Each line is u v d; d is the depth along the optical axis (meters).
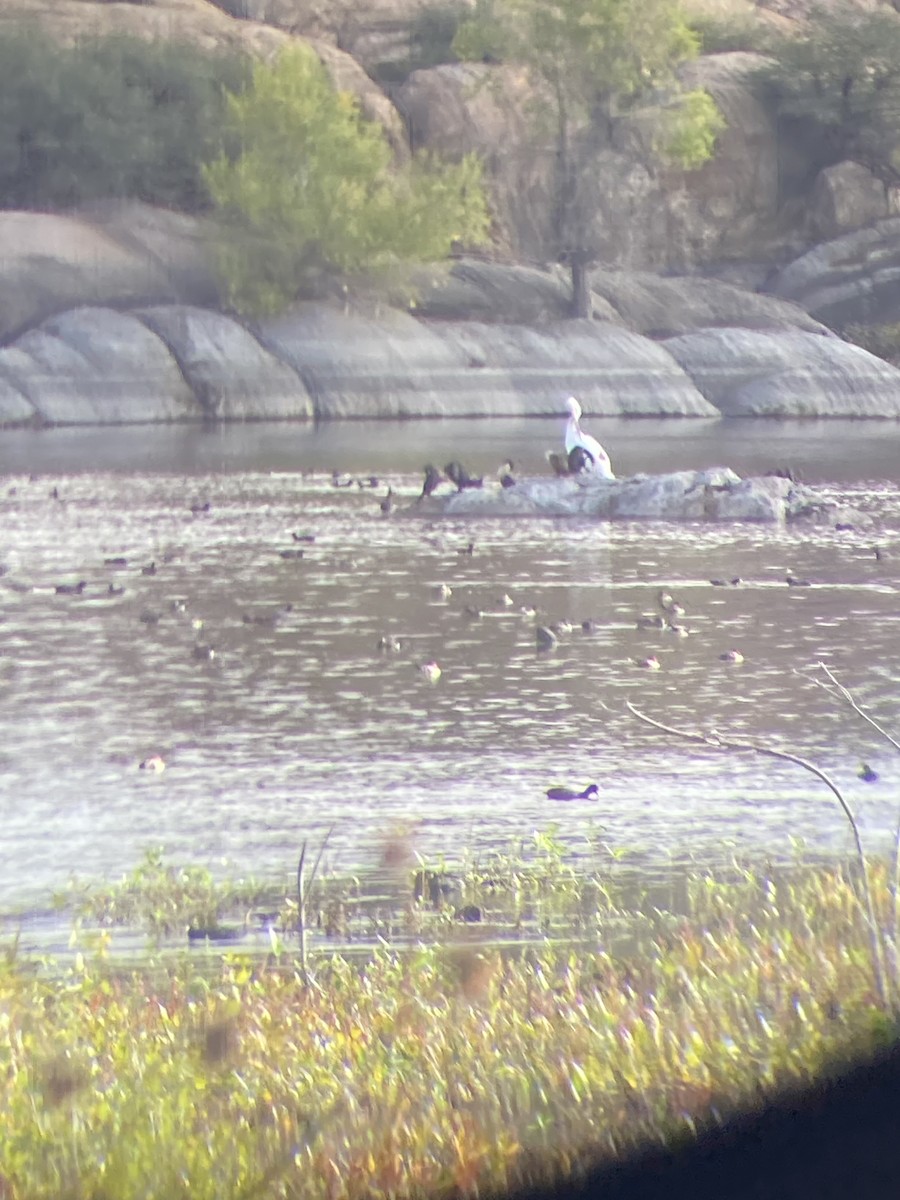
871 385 100.88
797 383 99.25
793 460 62.09
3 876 12.97
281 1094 8.27
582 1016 9.17
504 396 98.12
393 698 20.14
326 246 100.75
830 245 118.50
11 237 99.12
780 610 26.69
